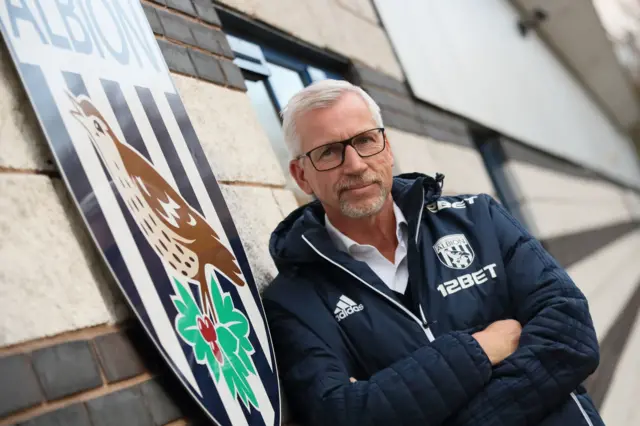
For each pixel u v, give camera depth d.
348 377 1.81
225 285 1.85
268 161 2.54
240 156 2.39
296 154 2.00
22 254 1.42
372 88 4.32
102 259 1.58
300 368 1.86
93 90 1.67
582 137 13.24
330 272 1.96
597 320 7.01
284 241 2.06
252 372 1.80
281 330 1.95
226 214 1.99
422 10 6.12
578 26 12.65
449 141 5.41
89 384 1.43
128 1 1.98
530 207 7.20
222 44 2.64
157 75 1.96
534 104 9.73
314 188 1.98
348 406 1.72
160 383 1.61
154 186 1.75
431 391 1.70
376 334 1.87
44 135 1.49
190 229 1.81
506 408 1.74
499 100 7.69
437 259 1.97
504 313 1.94
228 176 2.27
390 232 2.00
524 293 1.93
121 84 1.78
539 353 1.78
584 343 1.82
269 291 2.02
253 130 2.54
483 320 1.92
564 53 13.80
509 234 2.01
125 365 1.54
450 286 1.93
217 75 2.50
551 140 9.89
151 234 1.66
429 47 5.89
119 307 1.58
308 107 1.93
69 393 1.38
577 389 1.91
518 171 7.38
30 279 1.41
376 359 1.87
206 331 1.71
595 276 8.45
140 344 1.60
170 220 1.75
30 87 1.49
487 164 7.07
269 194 2.45
